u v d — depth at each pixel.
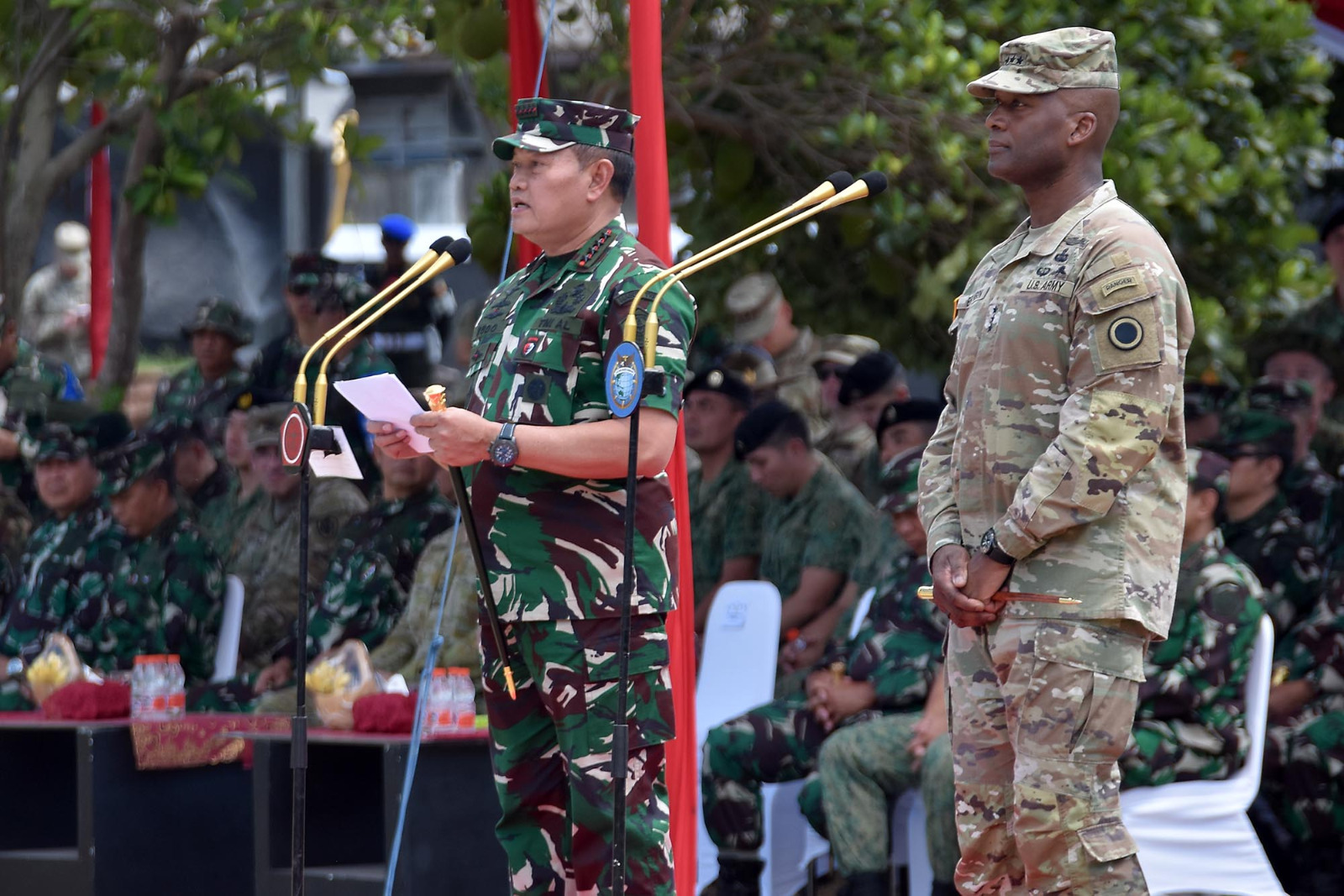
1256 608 10.62
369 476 15.79
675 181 14.70
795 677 13.23
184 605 14.10
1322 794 11.30
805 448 14.28
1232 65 13.73
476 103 14.66
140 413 21.02
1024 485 7.21
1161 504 7.39
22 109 15.24
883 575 12.28
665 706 7.28
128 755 11.79
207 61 14.73
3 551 16.19
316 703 11.41
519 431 6.91
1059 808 7.19
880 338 15.16
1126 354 7.09
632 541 6.63
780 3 12.69
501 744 7.54
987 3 12.83
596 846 7.20
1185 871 10.34
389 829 10.39
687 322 7.25
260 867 11.12
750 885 11.85
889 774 11.07
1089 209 7.46
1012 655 7.33
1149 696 10.41
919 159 12.76
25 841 12.23
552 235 7.42
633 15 9.45
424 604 12.63
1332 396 15.48
